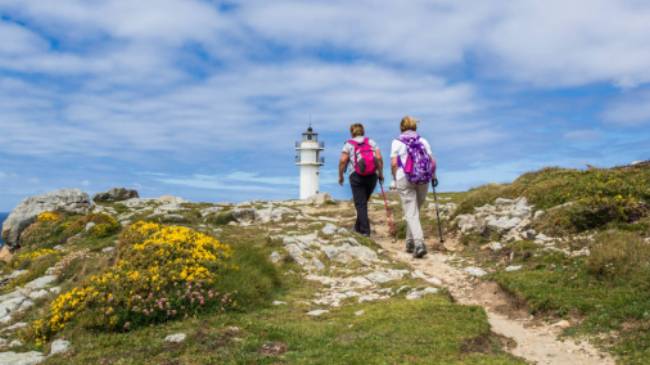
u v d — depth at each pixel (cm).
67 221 2428
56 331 970
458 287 1143
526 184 1841
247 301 1055
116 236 1955
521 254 1252
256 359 721
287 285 1238
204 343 802
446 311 905
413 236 1435
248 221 2142
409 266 1347
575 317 849
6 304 1267
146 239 1336
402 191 1452
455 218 1777
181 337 830
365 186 1697
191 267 1097
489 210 1695
